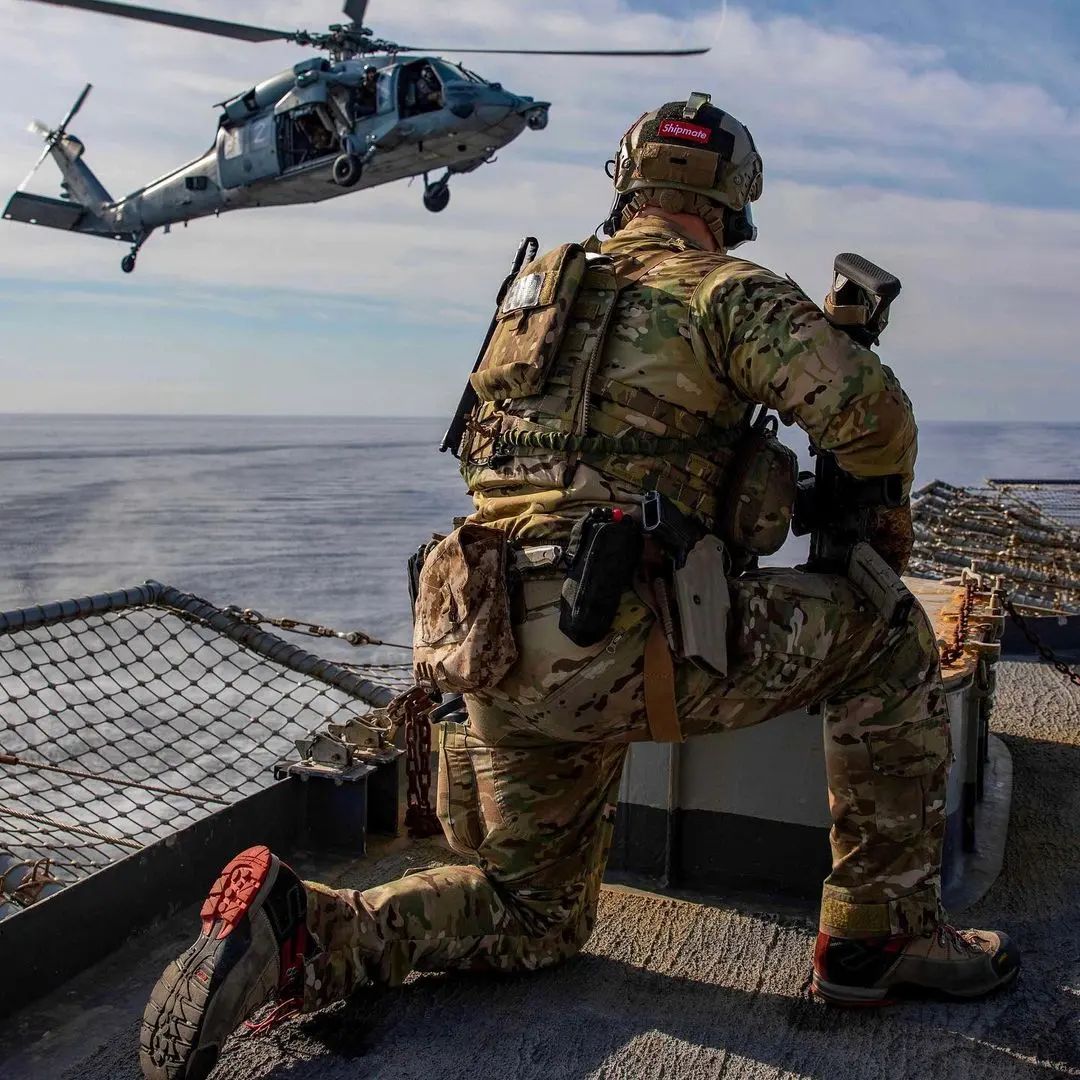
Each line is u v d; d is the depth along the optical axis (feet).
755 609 6.77
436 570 6.89
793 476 7.14
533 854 7.66
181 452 486.79
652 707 6.69
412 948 7.13
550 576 6.66
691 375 6.79
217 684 28.99
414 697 10.23
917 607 7.41
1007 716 15.30
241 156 65.16
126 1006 7.46
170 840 8.61
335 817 9.98
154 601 12.91
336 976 6.74
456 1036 7.04
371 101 57.52
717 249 7.82
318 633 12.93
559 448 6.83
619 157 7.98
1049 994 7.65
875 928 7.29
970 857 10.07
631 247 7.36
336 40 60.03
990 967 7.49
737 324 6.55
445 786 8.45
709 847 9.28
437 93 55.57
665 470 6.77
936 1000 7.50
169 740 24.16
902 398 6.47
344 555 126.00
